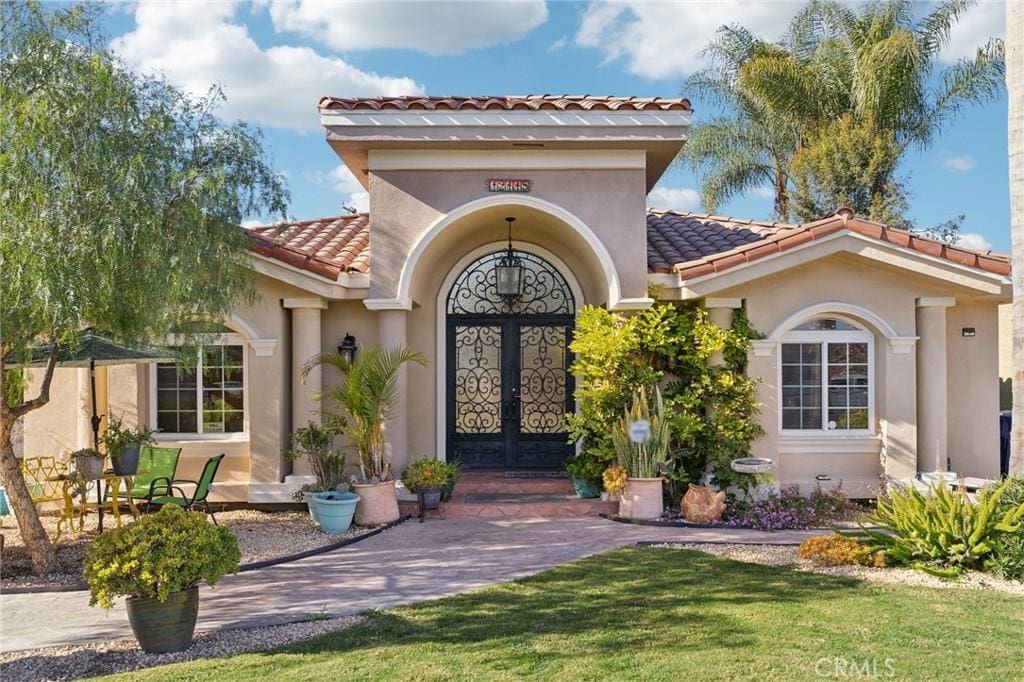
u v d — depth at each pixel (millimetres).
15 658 7160
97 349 10898
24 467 12898
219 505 14297
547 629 7605
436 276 16172
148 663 6965
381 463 13305
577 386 16125
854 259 14023
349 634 7570
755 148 28672
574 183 14211
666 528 12562
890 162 25234
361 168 15523
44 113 8289
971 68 25672
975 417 15078
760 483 13469
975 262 13375
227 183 9555
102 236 8406
